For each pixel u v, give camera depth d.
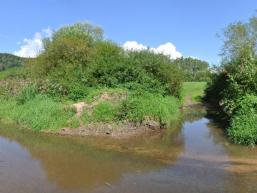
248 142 18.09
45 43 36.19
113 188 11.98
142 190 11.75
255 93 21.64
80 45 34.34
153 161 15.34
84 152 16.92
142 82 27.97
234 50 38.75
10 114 25.80
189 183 12.37
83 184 12.40
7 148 17.61
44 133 21.34
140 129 21.86
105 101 23.09
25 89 27.98
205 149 17.55
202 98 52.22
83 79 27.78
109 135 20.77
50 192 11.64
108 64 28.31
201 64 104.62
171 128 24.06
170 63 35.50
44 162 15.16
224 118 28.50
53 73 30.42
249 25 38.84
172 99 32.62
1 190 11.73
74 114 22.58
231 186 12.05
